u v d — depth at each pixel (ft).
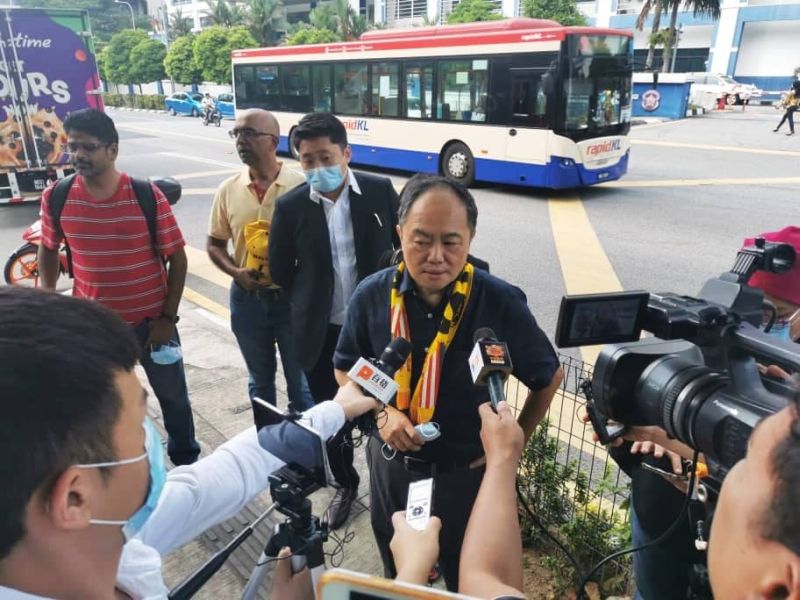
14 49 27.68
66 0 192.95
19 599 2.36
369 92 41.47
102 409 2.35
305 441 3.90
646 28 118.62
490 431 4.00
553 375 5.67
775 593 1.88
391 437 5.39
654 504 5.26
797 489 1.82
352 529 8.39
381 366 4.97
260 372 10.15
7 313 2.31
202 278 20.88
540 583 7.25
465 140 36.11
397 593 2.28
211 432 10.85
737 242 23.76
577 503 7.98
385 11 145.28
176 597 3.83
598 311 4.14
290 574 3.96
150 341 8.81
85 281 8.48
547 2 92.17
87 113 7.83
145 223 8.32
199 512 3.94
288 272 8.62
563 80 30.73
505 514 3.52
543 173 32.45
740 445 3.15
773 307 4.79
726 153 46.91
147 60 136.77
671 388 3.78
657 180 37.11
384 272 6.06
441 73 36.60
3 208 31.73
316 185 8.02
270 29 136.77
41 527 2.32
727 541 2.10
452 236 5.08
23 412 2.15
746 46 115.24
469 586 3.17
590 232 25.86
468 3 105.50
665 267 21.15
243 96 52.85
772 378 3.65
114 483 2.50
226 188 9.78
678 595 5.38
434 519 3.59
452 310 5.41
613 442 4.83
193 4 182.91
